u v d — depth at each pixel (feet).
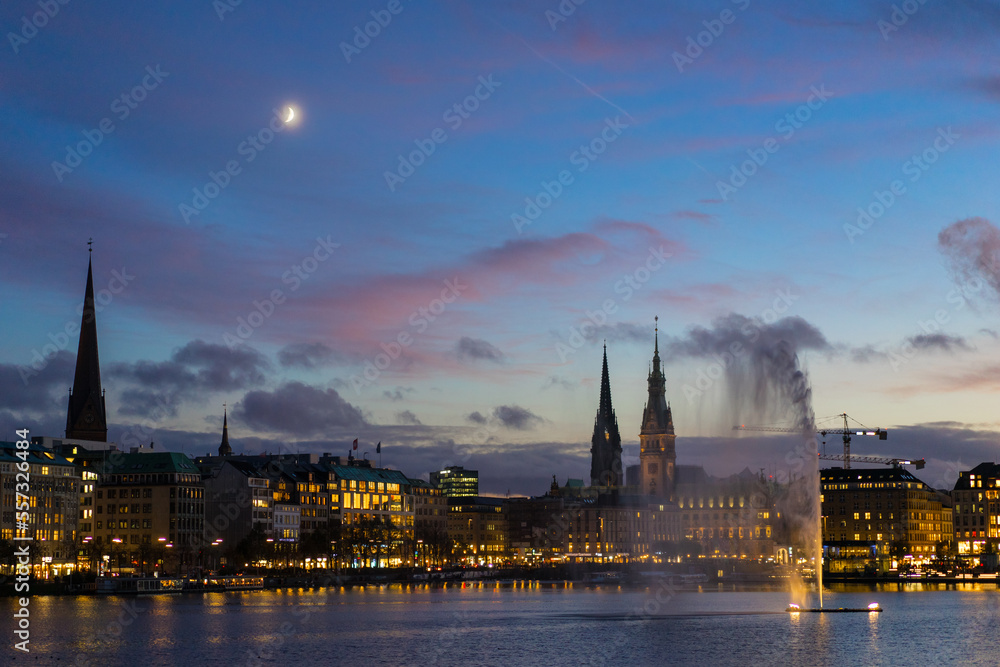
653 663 603.26
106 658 632.79
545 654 640.58
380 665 606.55
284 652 655.35
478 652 651.66
